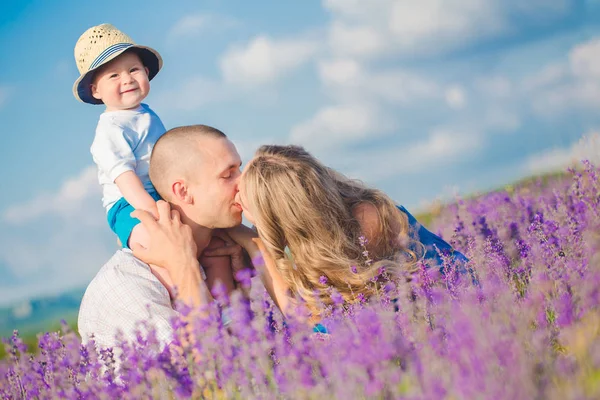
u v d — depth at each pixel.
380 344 2.32
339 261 3.83
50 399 3.50
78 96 5.51
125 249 4.46
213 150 4.27
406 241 4.09
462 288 3.37
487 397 1.98
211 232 4.46
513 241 4.59
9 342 3.77
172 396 2.94
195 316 3.09
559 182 6.48
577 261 3.30
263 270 4.32
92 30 5.42
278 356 2.95
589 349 2.19
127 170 4.89
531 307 2.81
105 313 4.09
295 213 3.85
